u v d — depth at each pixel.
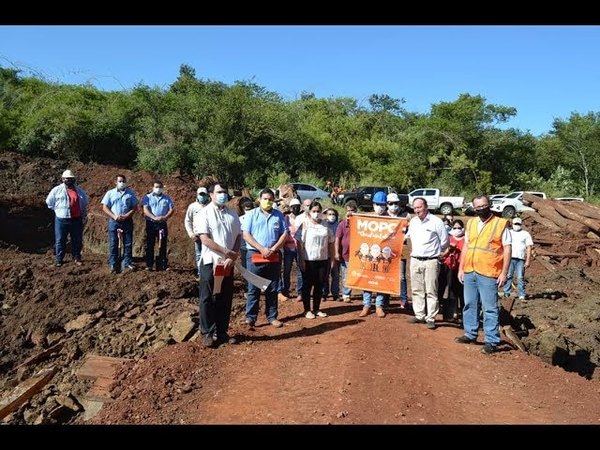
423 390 6.20
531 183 47.22
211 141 32.47
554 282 17.03
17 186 18.80
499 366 7.23
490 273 7.78
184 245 16.69
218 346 7.56
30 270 11.13
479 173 45.53
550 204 23.86
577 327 12.38
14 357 8.84
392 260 9.09
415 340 7.96
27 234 16.06
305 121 47.75
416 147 45.88
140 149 30.38
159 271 11.85
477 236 7.90
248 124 35.31
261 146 36.81
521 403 6.07
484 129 47.19
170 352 7.41
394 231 9.08
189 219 10.85
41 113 27.70
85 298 10.17
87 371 7.59
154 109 32.53
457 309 9.84
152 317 9.23
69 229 12.06
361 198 32.91
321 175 41.59
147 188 19.69
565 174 48.31
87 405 6.94
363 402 5.80
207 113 33.88
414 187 44.72
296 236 9.09
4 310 9.94
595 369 10.66
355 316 9.27
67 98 31.11
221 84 38.72
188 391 6.20
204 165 31.66
